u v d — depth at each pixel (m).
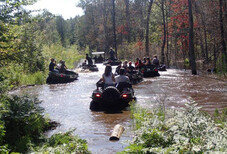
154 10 47.22
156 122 4.98
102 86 10.63
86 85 16.61
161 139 4.41
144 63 22.19
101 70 27.78
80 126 7.43
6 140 5.55
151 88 14.30
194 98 10.96
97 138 6.33
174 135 4.17
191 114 4.52
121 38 64.81
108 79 10.50
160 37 42.47
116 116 8.55
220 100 10.42
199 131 4.07
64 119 8.24
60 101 11.32
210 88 13.64
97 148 5.63
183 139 3.95
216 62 23.09
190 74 21.12
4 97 6.44
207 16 24.67
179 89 13.64
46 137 6.17
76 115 8.78
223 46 20.25
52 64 18.80
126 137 6.31
